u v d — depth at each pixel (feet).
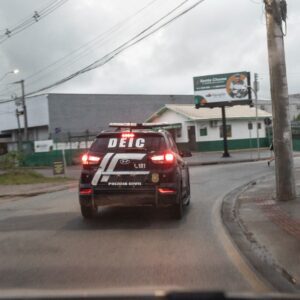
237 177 73.77
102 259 25.53
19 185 75.82
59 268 23.80
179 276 22.15
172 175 35.83
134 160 35.81
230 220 37.17
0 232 34.19
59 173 91.20
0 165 95.35
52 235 32.42
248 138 174.40
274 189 54.03
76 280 21.62
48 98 214.48
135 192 35.53
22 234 33.12
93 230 33.86
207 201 48.34
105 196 35.88
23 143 164.14
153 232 32.81
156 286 20.43
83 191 36.22
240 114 175.11
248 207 42.14
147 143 36.32
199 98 143.13
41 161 145.28
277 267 23.48
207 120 167.02
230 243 29.09
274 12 42.47
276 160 44.04
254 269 23.35
